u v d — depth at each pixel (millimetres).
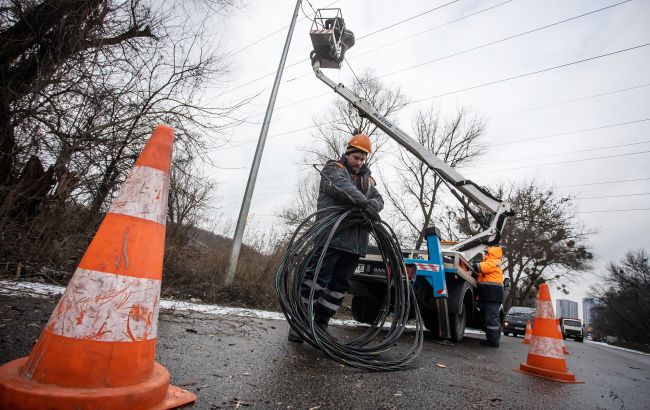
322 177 3330
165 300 4754
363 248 3359
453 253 5559
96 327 1181
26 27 3928
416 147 7961
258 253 8008
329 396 1823
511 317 18062
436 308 5438
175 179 6012
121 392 1159
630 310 39375
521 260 28297
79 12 4168
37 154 4031
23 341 1894
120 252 1272
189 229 7129
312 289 2826
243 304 6137
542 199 28406
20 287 3461
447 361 3578
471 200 7648
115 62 4527
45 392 1061
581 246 27750
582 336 21750
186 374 1825
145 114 4812
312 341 2645
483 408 1993
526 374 3436
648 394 3246
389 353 3506
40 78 3805
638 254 40188
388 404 1828
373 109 8289
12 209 3824
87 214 4535
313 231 3145
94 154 4312
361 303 6445
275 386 1854
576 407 2311
